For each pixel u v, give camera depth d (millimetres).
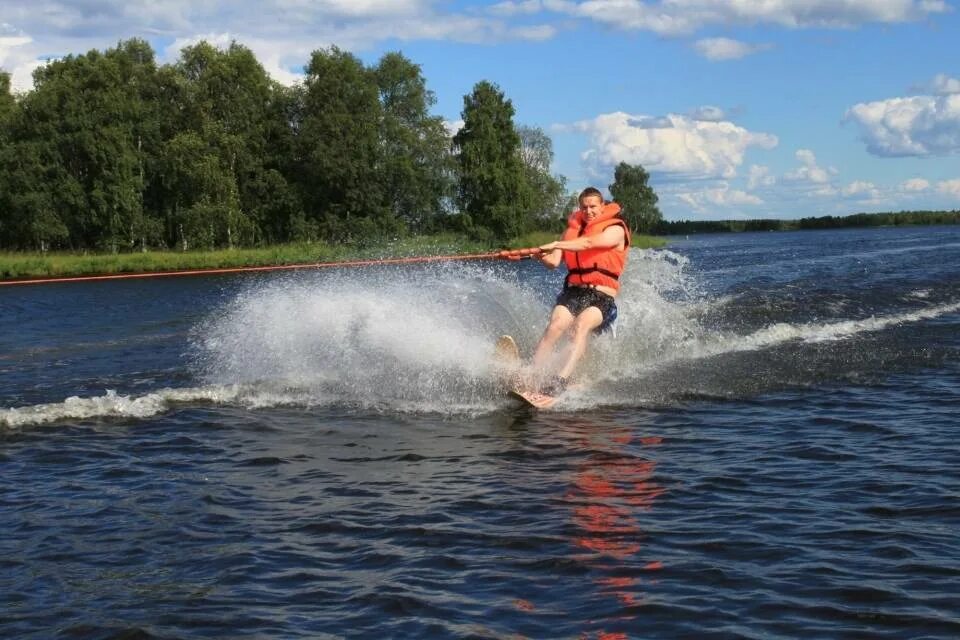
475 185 66188
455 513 5426
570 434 7336
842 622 3932
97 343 14156
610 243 9094
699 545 4836
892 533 4953
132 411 8375
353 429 7648
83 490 6059
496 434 7395
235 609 4184
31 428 7824
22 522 5422
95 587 4461
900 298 15773
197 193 59844
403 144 65875
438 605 4176
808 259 32281
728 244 65312
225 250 57562
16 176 56125
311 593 4344
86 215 58219
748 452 6672
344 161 62250
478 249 62781
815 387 8984
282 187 63281
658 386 9094
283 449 7031
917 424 7418
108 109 57906
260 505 5672
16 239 59219
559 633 3883
